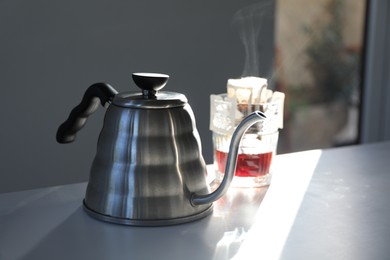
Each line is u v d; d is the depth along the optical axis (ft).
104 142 3.17
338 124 9.35
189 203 3.13
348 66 9.27
